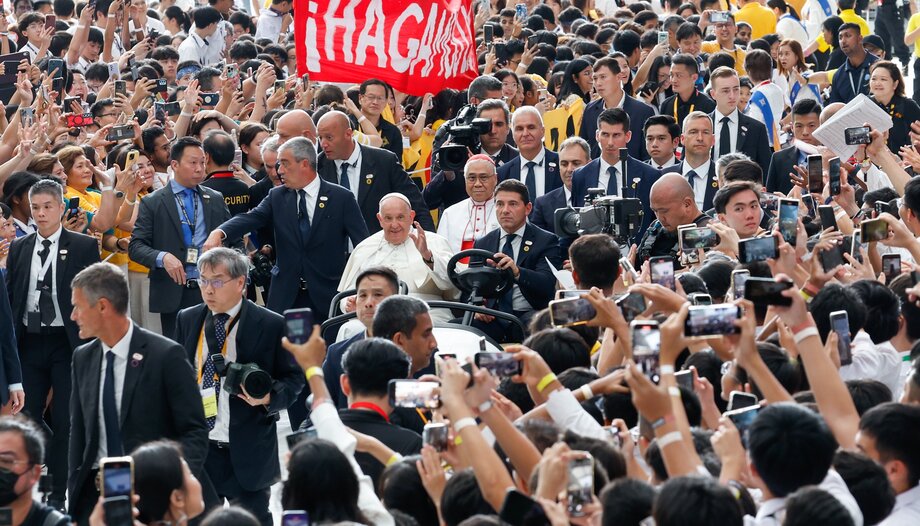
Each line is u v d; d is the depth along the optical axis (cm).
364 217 2103
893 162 1741
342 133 2088
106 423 1323
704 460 945
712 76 2348
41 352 1805
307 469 897
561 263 1847
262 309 1487
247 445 1459
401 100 2588
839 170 1655
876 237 1355
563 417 988
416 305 1309
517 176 2238
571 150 2145
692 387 1038
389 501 957
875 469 895
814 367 976
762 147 2350
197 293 2016
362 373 1130
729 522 758
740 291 1147
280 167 1934
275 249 1997
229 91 2770
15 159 2077
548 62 3172
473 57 2641
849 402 969
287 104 2853
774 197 1769
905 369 1252
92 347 1345
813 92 3162
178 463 1023
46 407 1878
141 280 2100
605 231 1778
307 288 1942
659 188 1762
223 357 1457
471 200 2022
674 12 4362
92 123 2362
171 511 1016
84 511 1328
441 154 2120
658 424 876
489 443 945
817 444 846
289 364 1480
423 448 933
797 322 977
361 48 2492
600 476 870
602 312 1041
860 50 3197
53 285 1803
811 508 786
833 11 4350
